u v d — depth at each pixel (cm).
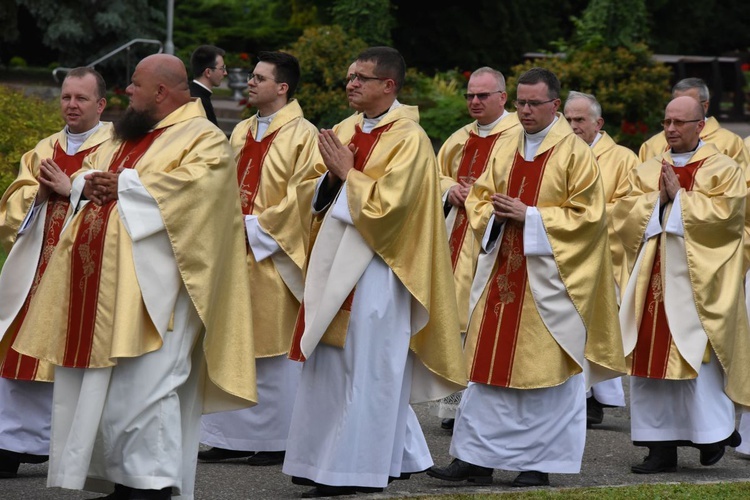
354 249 1445
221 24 6931
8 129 3406
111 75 5819
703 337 1755
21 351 1334
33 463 1608
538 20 6756
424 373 1518
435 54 6662
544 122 1656
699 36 7981
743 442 1905
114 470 1306
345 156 1462
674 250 1775
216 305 1356
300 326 1499
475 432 1598
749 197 1933
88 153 1589
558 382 1588
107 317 1306
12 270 1520
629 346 1792
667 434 1764
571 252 1599
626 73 4225
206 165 1338
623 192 2184
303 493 1453
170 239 1310
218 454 1762
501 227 1636
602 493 1495
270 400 1748
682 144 1834
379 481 1445
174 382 1316
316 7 6725
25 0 5631
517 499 1450
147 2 5753
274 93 1891
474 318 1639
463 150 2116
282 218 1798
